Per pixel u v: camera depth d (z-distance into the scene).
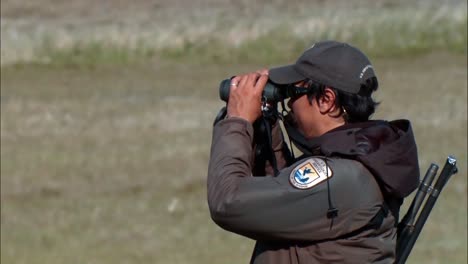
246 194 11.28
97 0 79.50
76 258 29.83
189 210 34.25
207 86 56.72
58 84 57.75
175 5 77.25
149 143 42.81
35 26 72.38
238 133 11.72
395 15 69.94
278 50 67.06
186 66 63.66
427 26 67.00
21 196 36.22
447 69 57.41
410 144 11.46
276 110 12.05
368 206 11.28
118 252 30.22
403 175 11.35
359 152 11.30
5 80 59.16
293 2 75.81
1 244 31.12
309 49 11.82
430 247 29.47
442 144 41.12
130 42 67.56
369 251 11.40
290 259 11.57
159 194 36.16
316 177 11.23
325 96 11.59
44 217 33.84
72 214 34.16
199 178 37.94
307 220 11.21
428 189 12.15
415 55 62.75
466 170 36.81
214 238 31.25
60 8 77.62
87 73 61.34
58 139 43.88
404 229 12.12
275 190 11.24
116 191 36.78
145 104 50.59
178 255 29.70
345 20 69.81
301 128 11.88
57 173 39.03
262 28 69.56
